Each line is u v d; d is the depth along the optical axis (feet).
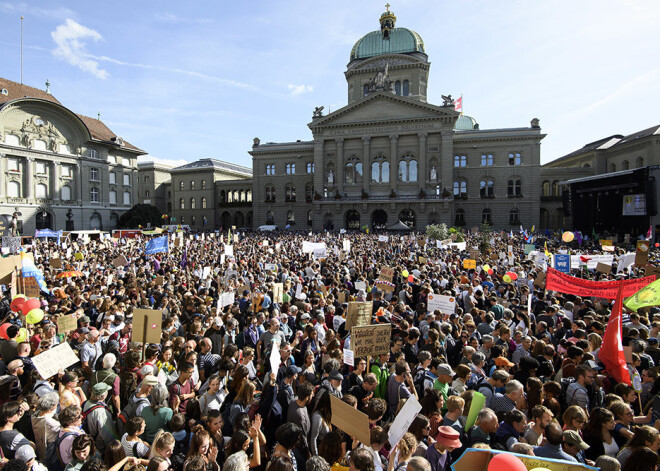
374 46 263.49
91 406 21.95
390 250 115.65
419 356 27.94
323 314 40.22
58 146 232.12
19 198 212.02
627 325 35.78
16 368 26.40
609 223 176.35
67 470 17.54
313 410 22.80
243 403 23.20
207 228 304.09
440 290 50.62
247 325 41.42
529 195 230.07
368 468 14.80
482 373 27.68
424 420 20.02
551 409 22.99
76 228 239.50
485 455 14.47
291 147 264.93
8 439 18.61
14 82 224.33
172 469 18.79
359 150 241.14
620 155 230.68
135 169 285.43
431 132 225.76
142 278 62.23
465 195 236.84
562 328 38.27
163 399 21.98
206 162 315.37
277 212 269.44
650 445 18.12
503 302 48.08
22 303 35.76
